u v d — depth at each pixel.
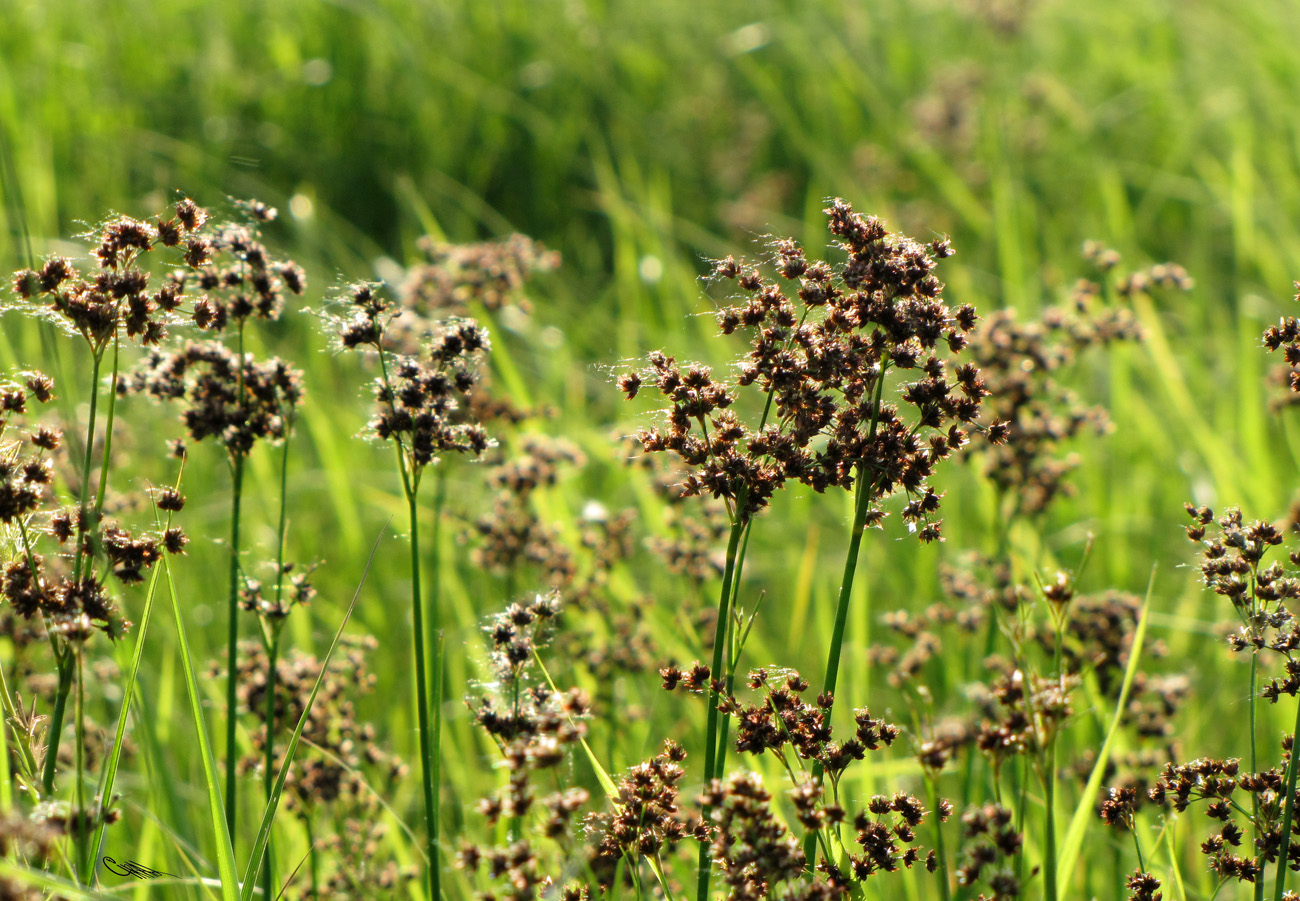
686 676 2.22
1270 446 6.39
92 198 8.34
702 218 9.73
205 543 5.45
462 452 2.36
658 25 11.83
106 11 10.21
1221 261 9.01
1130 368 6.86
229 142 9.47
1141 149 10.66
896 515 5.93
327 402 6.50
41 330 2.76
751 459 2.21
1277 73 10.82
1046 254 8.76
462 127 9.96
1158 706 3.89
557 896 1.88
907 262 2.21
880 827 2.11
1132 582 5.66
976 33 12.46
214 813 2.38
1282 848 2.17
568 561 4.15
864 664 4.41
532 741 2.08
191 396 2.42
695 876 3.39
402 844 3.44
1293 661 2.23
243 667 3.39
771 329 2.23
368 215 9.46
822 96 10.91
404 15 10.34
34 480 2.15
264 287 2.43
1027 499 4.52
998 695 2.03
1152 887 2.31
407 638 4.97
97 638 4.13
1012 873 1.94
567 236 9.34
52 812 1.95
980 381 2.24
